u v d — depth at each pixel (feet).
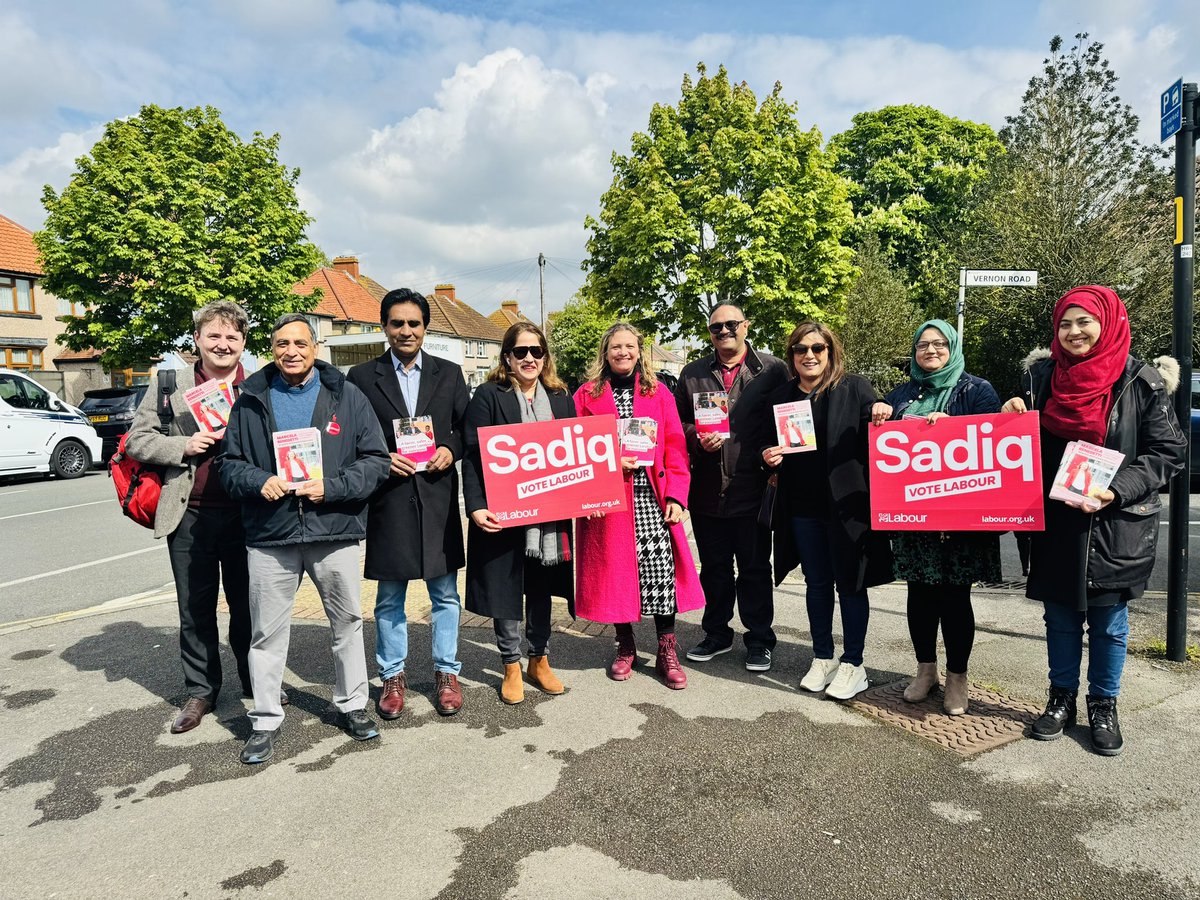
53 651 15.74
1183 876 7.82
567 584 13.29
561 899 7.64
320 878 8.09
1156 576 19.65
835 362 12.34
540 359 12.74
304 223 76.33
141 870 8.30
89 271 64.44
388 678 12.30
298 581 11.06
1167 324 49.29
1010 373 58.70
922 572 11.46
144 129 70.69
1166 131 13.16
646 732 11.39
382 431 11.84
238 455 10.84
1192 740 10.70
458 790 9.84
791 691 12.85
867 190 94.38
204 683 12.25
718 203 63.87
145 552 26.27
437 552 11.93
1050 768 10.05
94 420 55.26
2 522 32.73
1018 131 58.90
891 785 9.70
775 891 7.70
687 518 29.43
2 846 8.82
